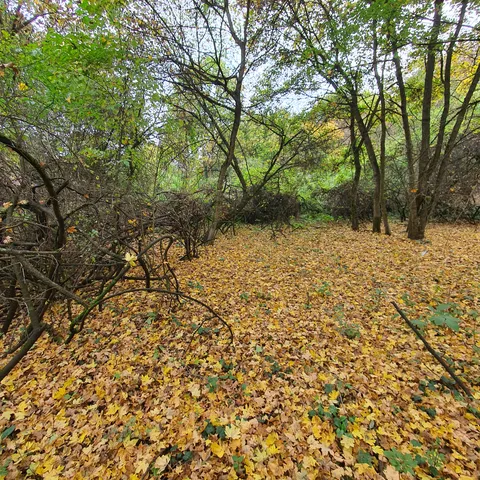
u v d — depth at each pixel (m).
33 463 2.07
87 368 3.14
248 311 4.45
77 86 4.60
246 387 2.78
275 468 1.97
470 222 11.11
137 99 5.53
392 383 2.71
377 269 6.14
